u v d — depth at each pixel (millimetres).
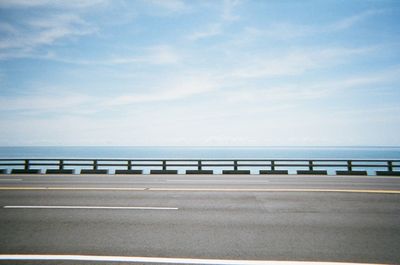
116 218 6840
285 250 4816
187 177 16844
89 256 4566
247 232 5773
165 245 5055
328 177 16906
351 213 7355
